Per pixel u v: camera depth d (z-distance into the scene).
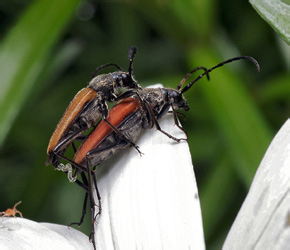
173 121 0.12
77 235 0.12
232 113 0.13
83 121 0.12
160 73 0.16
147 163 0.12
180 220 0.11
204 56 0.14
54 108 0.16
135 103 0.12
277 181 0.11
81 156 0.12
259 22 0.16
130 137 0.12
